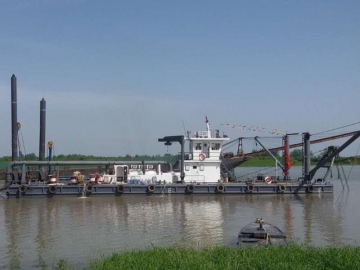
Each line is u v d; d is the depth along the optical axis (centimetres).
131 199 4344
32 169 6288
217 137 4959
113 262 1711
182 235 2647
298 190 4756
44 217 3338
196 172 4891
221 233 2702
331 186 4800
